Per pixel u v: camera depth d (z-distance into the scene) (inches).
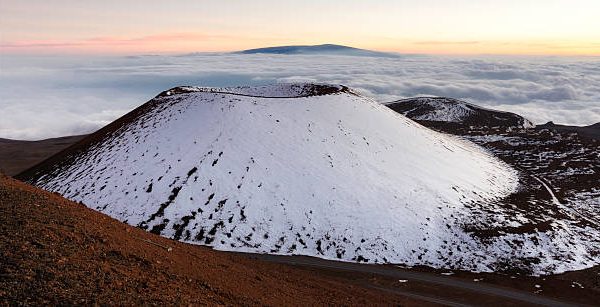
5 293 487.5
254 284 861.8
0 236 608.7
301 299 867.4
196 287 690.8
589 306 1279.5
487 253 1717.5
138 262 691.4
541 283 1477.6
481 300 1278.3
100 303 518.6
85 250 652.7
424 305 1171.3
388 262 1656.0
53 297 504.1
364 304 971.9
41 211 744.3
